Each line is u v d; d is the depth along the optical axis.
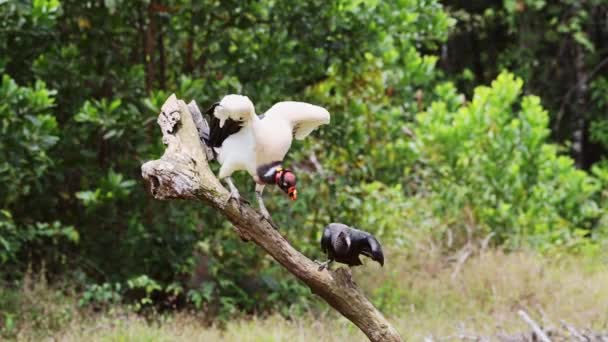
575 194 19.48
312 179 14.98
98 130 13.84
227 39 14.09
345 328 12.48
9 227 12.43
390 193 16.75
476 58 29.62
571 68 27.47
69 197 14.16
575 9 26.22
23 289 12.78
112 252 14.27
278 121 6.82
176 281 14.03
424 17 15.63
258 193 6.96
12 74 13.68
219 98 13.73
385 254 16.55
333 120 14.71
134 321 12.35
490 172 18.39
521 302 14.26
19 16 12.50
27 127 12.02
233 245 14.02
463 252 17.06
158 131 13.47
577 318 13.30
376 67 15.37
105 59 14.19
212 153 7.10
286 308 13.76
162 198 7.00
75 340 11.45
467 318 13.43
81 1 13.70
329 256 7.03
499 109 19.12
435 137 18.17
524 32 26.83
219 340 11.96
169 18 14.30
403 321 13.21
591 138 27.12
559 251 17.86
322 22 14.05
